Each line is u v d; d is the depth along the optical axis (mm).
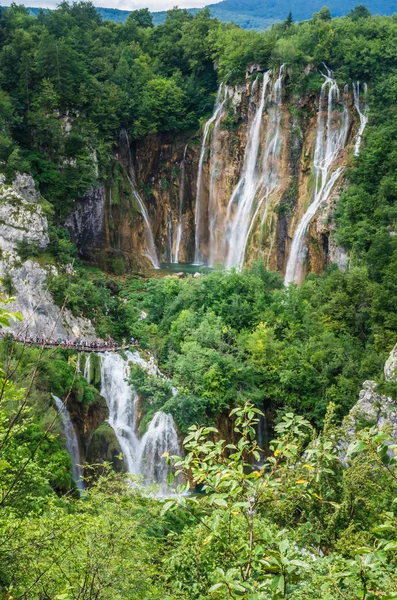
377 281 75688
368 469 28203
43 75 97250
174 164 113375
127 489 30922
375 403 52688
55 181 93812
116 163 104250
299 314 75375
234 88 108812
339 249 88312
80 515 25500
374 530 11320
